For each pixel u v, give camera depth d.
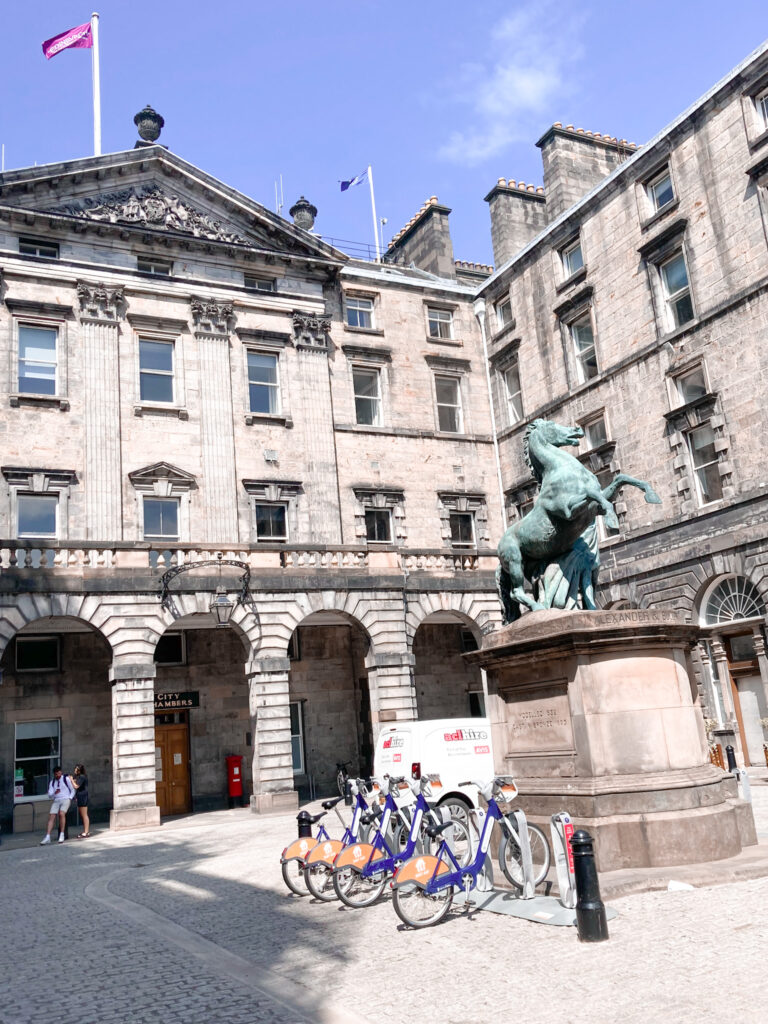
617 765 11.10
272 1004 7.39
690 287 30.02
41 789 28.75
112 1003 7.75
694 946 7.86
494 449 39.66
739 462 27.86
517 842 10.27
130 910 12.27
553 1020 6.53
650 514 31.02
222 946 9.66
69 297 31.80
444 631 37.47
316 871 12.16
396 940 9.23
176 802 30.48
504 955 8.25
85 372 31.20
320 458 34.84
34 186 31.67
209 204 35.22
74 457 30.48
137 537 30.83
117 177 33.50
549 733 11.81
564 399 35.47
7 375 30.16
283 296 35.97
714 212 29.22
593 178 40.59
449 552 32.03
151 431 32.00
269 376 35.34
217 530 32.12
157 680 31.05
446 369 39.69
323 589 28.95
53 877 16.66
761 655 26.86
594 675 11.34
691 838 10.55
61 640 29.80
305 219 42.06
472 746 17.94
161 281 33.53
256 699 27.39
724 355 28.55
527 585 13.40
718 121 29.28
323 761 33.38
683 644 11.91
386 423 37.38
